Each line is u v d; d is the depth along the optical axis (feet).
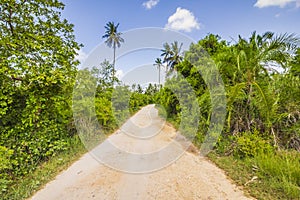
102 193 11.08
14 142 14.15
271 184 11.31
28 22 16.37
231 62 20.24
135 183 12.42
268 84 18.33
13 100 14.94
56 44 17.52
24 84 15.02
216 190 11.43
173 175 13.70
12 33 15.46
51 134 17.17
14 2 14.88
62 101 18.30
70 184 12.16
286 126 17.38
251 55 18.93
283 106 17.61
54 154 16.74
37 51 15.89
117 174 13.89
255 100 18.22
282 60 17.90
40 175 13.21
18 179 12.52
